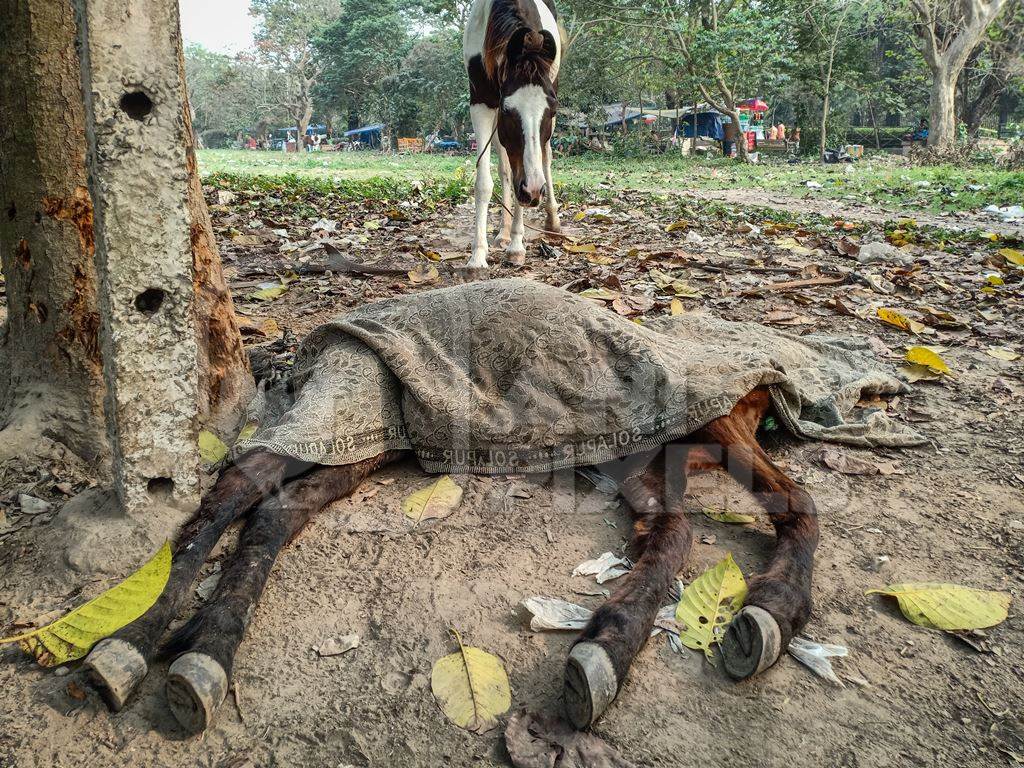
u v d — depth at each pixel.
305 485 2.57
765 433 3.40
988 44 32.41
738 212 9.85
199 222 3.10
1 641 1.93
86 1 1.92
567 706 1.85
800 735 1.86
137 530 2.34
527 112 5.54
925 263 6.86
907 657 2.13
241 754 1.77
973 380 4.12
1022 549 2.64
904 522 2.79
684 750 1.81
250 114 72.06
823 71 26.42
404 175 16.73
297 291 5.34
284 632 2.16
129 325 2.19
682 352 2.99
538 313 2.93
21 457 2.87
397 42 56.88
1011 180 13.99
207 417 3.17
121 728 1.82
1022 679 2.07
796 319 4.94
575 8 24.52
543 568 2.48
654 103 40.78
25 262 2.91
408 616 2.24
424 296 3.11
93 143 2.03
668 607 2.30
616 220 8.81
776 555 2.34
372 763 1.76
